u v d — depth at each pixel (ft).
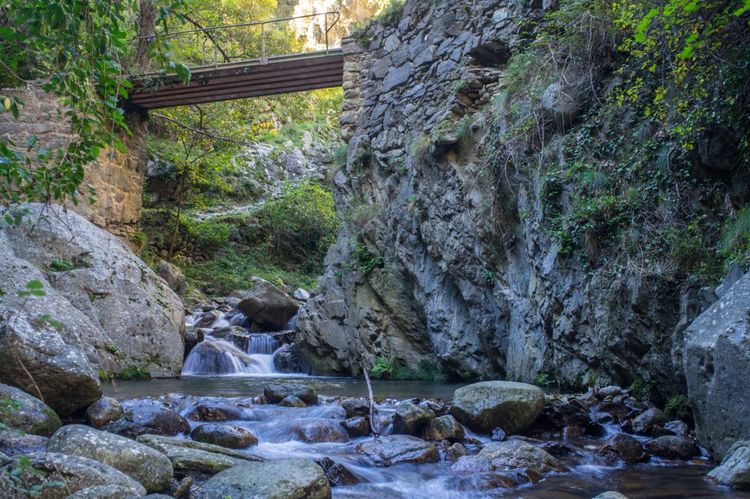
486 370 31.99
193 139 70.79
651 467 16.02
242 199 80.94
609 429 19.42
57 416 16.78
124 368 32.45
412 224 35.65
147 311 34.71
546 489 14.26
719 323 15.94
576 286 23.86
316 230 79.36
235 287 65.72
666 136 22.04
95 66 11.33
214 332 45.09
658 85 23.09
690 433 18.24
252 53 80.18
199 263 68.85
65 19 10.74
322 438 17.83
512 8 32.99
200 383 31.78
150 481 13.05
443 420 18.34
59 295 30.86
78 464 11.76
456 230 32.01
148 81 50.67
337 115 105.50
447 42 36.40
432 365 35.68
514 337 29.22
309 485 12.33
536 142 27.53
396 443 16.85
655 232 21.35
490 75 33.47
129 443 13.48
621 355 22.06
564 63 27.20
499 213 29.43
